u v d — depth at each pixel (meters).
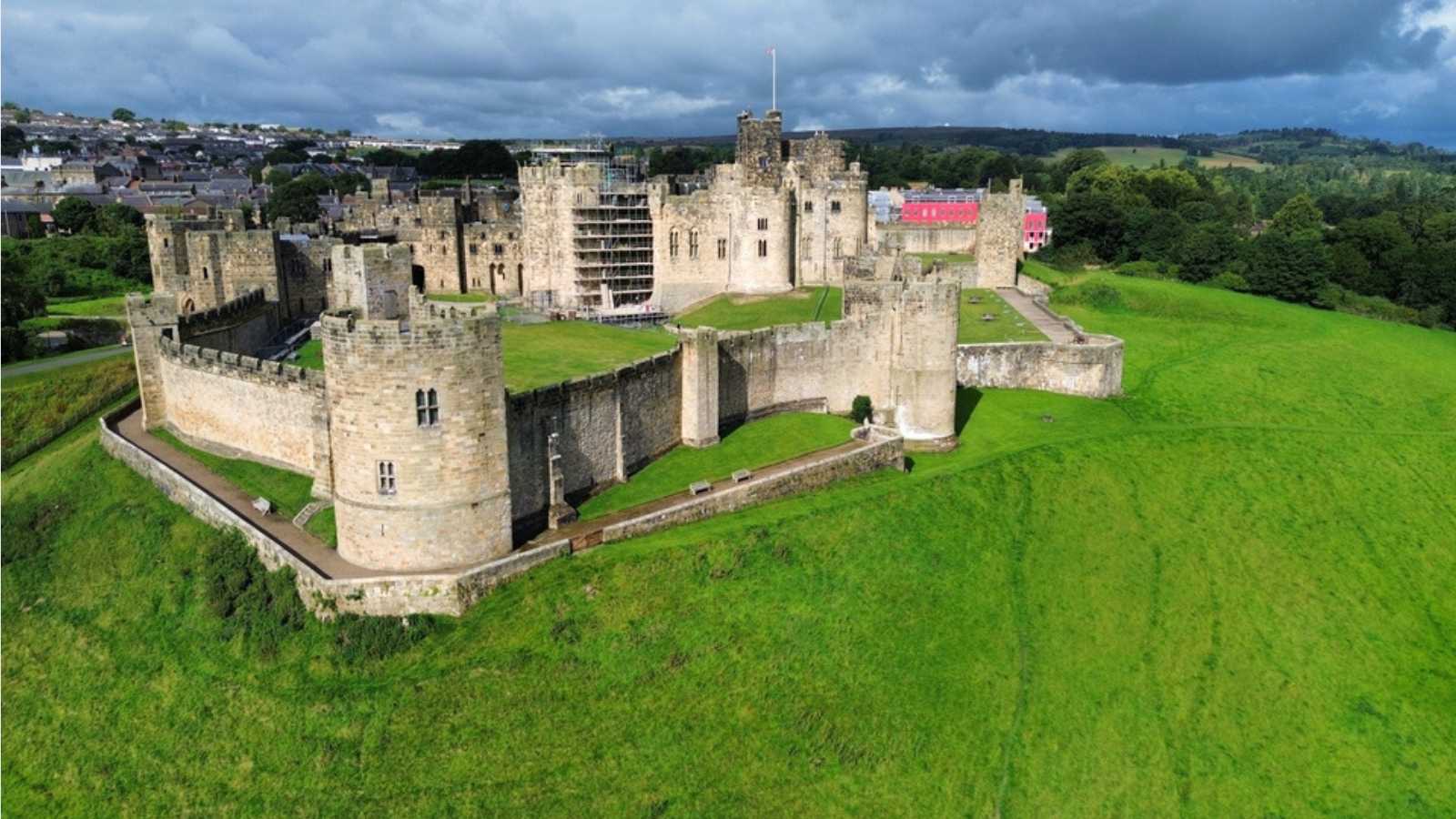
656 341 91.88
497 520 52.84
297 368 63.19
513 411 55.66
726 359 75.94
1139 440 84.56
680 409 72.69
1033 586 63.09
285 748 45.88
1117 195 197.50
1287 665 62.03
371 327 48.38
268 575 53.16
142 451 68.25
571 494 62.09
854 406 82.31
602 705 47.72
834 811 46.56
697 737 47.66
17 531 64.44
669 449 71.88
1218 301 139.12
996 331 107.38
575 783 44.94
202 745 47.00
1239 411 99.56
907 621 57.22
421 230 125.25
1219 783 52.91
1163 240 165.75
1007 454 77.69
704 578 55.16
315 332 96.12
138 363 74.88
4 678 53.69
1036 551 66.62
